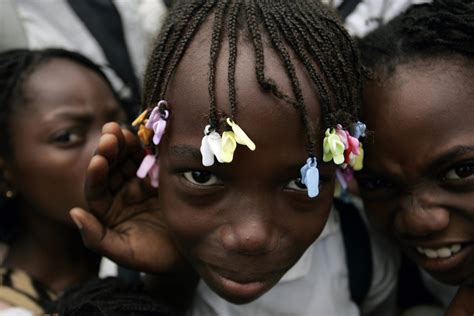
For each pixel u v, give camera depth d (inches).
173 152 14.9
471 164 17.0
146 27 26.7
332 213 21.1
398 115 17.3
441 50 17.5
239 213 14.5
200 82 14.4
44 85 21.8
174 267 18.8
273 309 19.6
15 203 23.2
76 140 21.7
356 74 16.3
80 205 21.6
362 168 18.5
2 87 22.3
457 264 18.1
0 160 22.6
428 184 17.6
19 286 21.3
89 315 17.2
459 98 16.9
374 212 19.2
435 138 17.0
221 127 14.1
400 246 19.4
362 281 20.7
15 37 27.4
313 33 15.2
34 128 21.6
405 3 25.1
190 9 15.7
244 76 14.1
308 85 14.5
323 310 20.0
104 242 18.0
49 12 28.5
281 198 14.8
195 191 14.8
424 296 22.7
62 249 22.8
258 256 14.8
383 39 18.5
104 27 28.2
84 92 21.9
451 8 18.3
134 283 18.7
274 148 14.1
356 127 15.6
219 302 19.4
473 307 17.9
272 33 14.6
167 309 17.8
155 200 19.3
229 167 14.3
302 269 19.8
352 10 25.7
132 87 27.3
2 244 23.5
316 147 14.6
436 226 17.4
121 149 17.9
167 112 14.9
